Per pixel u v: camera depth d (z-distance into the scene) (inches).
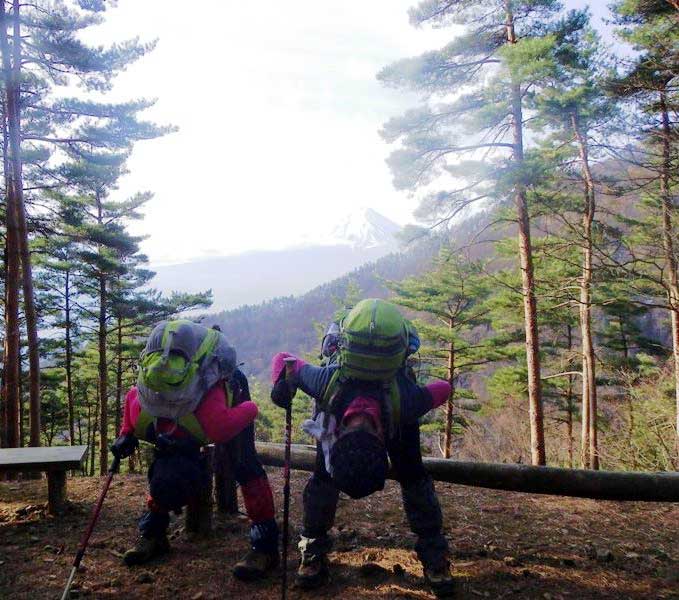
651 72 453.4
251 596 115.7
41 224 654.5
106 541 140.7
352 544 140.1
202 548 137.4
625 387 624.4
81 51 526.9
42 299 887.1
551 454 821.2
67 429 1298.0
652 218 627.5
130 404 121.7
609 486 155.3
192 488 112.1
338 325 114.5
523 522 154.9
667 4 473.7
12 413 535.2
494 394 986.1
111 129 576.7
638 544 140.1
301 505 167.5
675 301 410.9
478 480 164.4
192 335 115.6
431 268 935.7
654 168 423.2
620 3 504.7
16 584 120.0
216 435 113.7
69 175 628.1
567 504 168.7
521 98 553.9
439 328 900.6
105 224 909.2
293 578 123.3
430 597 114.3
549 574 124.7
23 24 524.7
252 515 124.6
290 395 113.1
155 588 119.2
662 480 152.8
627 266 407.8
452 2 584.7
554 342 1013.2
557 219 612.1
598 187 559.2
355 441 95.1
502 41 589.6
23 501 173.0
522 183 538.9
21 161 555.2
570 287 545.3
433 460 167.9
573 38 557.0
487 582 121.1
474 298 892.6
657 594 116.0
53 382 1014.4
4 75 501.7
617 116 501.0
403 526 151.6
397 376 109.5
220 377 116.2
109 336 1064.2
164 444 111.7
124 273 901.2
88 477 203.9
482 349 933.8
